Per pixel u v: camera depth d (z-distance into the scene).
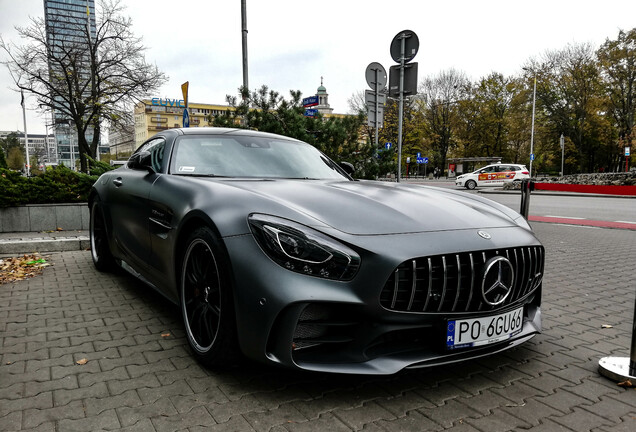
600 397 2.16
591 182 22.58
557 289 4.28
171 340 2.79
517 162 50.41
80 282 4.16
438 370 2.43
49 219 6.85
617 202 16.55
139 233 3.22
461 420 1.92
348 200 2.38
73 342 2.74
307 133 8.16
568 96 42.25
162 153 3.32
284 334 1.92
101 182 4.28
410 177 59.38
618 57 38.84
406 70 7.41
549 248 6.64
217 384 2.20
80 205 7.01
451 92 51.47
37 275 4.43
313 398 2.08
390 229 2.08
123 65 22.28
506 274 2.16
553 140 47.44
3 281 4.18
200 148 3.26
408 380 2.29
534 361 2.58
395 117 50.88
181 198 2.64
